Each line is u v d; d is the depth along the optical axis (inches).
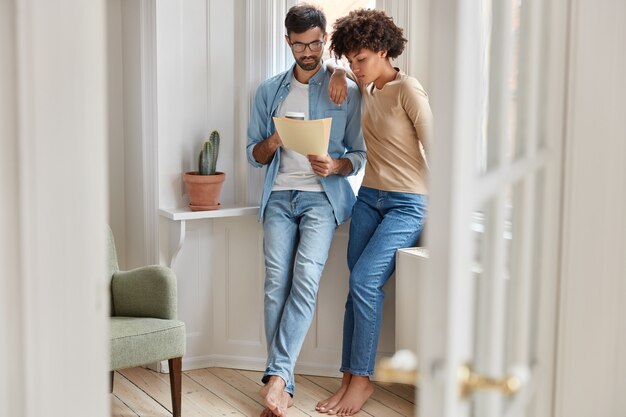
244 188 170.1
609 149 83.6
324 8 166.2
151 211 165.2
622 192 85.7
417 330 149.8
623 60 84.0
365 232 153.9
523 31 65.5
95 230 61.1
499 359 60.1
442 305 49.1
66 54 58.3
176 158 165.2
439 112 48.1
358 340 149.6
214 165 163.6
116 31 169.0
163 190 164.4
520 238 68.2
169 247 165.9
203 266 169.3
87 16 59.3
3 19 57.2
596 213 83.5
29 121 57.6
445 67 47.6
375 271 149.0
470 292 53.2
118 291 148.5
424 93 147.0
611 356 86.9
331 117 155.9
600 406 86.4
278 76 159.8
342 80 153.4
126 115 170.2
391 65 153.9
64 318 59.9
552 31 75.7
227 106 168.2
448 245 48.5
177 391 144.3
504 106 58.6
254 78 166.6
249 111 167.8
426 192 152.3
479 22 53.8
